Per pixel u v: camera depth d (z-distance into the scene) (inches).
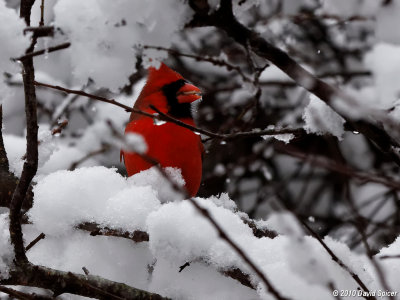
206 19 161.8
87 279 176.1
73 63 158.6
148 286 197.0
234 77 364.2
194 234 183.0
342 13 250.7
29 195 198.1
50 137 217.0
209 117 358.6
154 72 249.6
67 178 198.8
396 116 205.0
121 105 166.6
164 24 157.4
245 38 171.2
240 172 355.9
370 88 258.4
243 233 188.9
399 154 195.0
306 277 153.2
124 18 154.9
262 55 176.2
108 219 193.6
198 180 254.8
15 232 163.5
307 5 331.3
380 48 270.2
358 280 164.7
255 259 181.5
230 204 229.6
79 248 196.5
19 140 264.2
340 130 198.8
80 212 194.2
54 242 196.7
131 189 198.1
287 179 341.1
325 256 176.9
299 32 336.8
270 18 307.0
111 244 199.2
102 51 157.2
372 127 187.0
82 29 154.9
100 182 199.6
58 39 155.6
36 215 194.1
